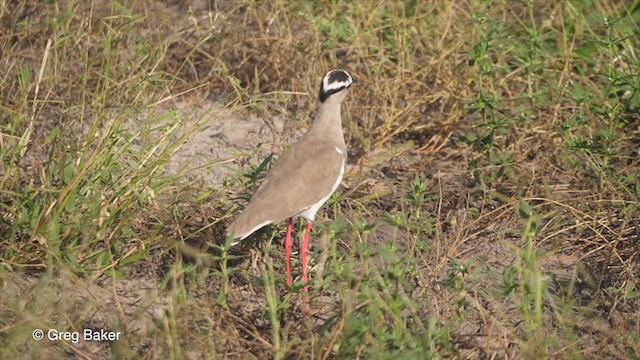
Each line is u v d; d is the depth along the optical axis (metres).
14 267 10.89
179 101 16.06
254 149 14.71
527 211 10.41
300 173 10.98
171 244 11.56
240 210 12.02
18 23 15.86
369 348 9.25
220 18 16.36
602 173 13.18
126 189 11.53
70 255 10.91
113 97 14.19
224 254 10.15
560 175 13.91
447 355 9.82
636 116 14.44
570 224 12.90
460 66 15.77
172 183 12.40
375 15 17.00
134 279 11.22
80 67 15.92
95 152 11.61
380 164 14.55
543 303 11.16
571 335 10.15
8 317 10.05
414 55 16.50
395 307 9.52
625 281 11.52
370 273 10.93
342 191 13.50
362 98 15.68
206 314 9.91
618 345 10.30
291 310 10.36
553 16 17.08
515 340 9.96
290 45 16.12
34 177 12.03
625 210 12.64
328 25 16.53
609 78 14.91
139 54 15.41
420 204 12.14
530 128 14.33
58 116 14.36
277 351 9.45
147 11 17.50
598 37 16.42
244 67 16.25
